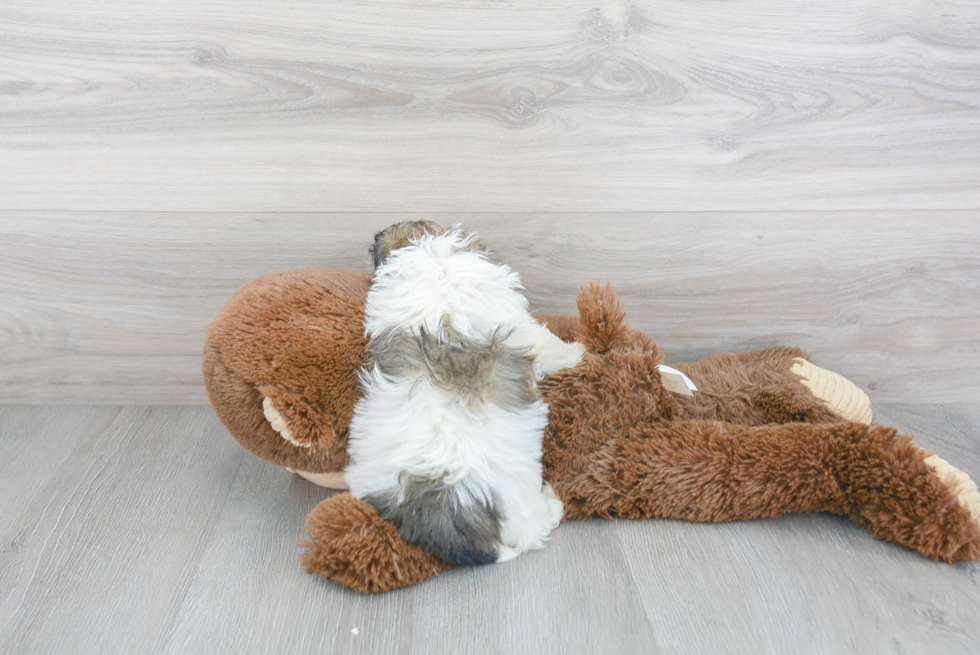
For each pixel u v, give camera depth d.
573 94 1.08
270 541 0.89
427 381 0.83
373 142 1.09
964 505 0.83
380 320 0.87
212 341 0.87
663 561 0.85
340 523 0.80
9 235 1.13
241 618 0.76
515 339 0.89
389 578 0.79
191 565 0.85
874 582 0.81
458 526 0.80
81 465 1.06
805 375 1.10
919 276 1.20
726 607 0.77
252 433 0.88
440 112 1.08
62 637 0.74
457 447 0.81
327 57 1.05
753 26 1.05
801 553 0.86
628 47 1.06
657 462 0.90
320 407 0.86
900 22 1.06
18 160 1.09
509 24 1.04
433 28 1.04
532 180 1.12
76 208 1.12
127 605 0.78
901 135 1.12
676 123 1.10
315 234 1.14
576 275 1.17
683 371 1.13
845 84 1.09
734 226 1.15
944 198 1.15
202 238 1.14
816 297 1.20
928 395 1.27
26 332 1.19
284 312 0.88
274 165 1.10
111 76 1.05
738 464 0.89
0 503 0.97
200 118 1.08
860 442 0.88
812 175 1.13
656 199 1.13
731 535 0.89
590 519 0.93
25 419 1.19
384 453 0.83
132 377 1.23
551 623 0.75
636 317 1.21
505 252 1.15
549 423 0.91
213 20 1.03
